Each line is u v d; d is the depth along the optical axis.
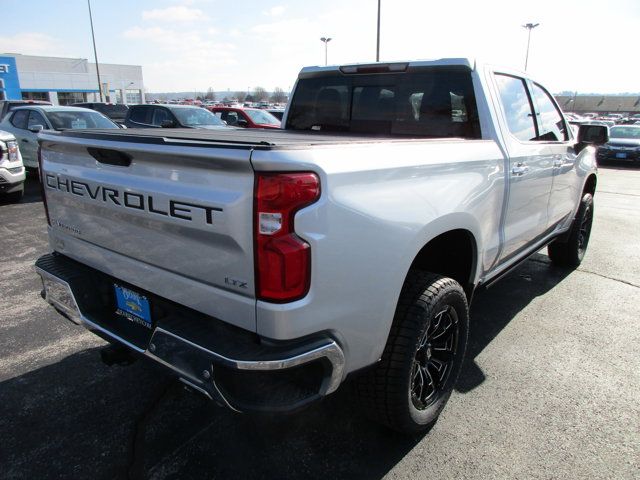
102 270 2.43
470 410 2.78
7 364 3.24
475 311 4.15
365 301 1.97
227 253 1.80
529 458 2.40
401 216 2.07
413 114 3.40
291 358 1.75
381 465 2.36
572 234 5.03
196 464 2.36
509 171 3.04
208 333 1.92
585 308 4.23
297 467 2.35
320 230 1.74
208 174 1.79
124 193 2.10
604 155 16.42
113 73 66.12
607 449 2.47
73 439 2.52
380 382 2.26
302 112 4.13
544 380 3.10
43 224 7.05
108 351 2.58
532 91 3.77
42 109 10.09
